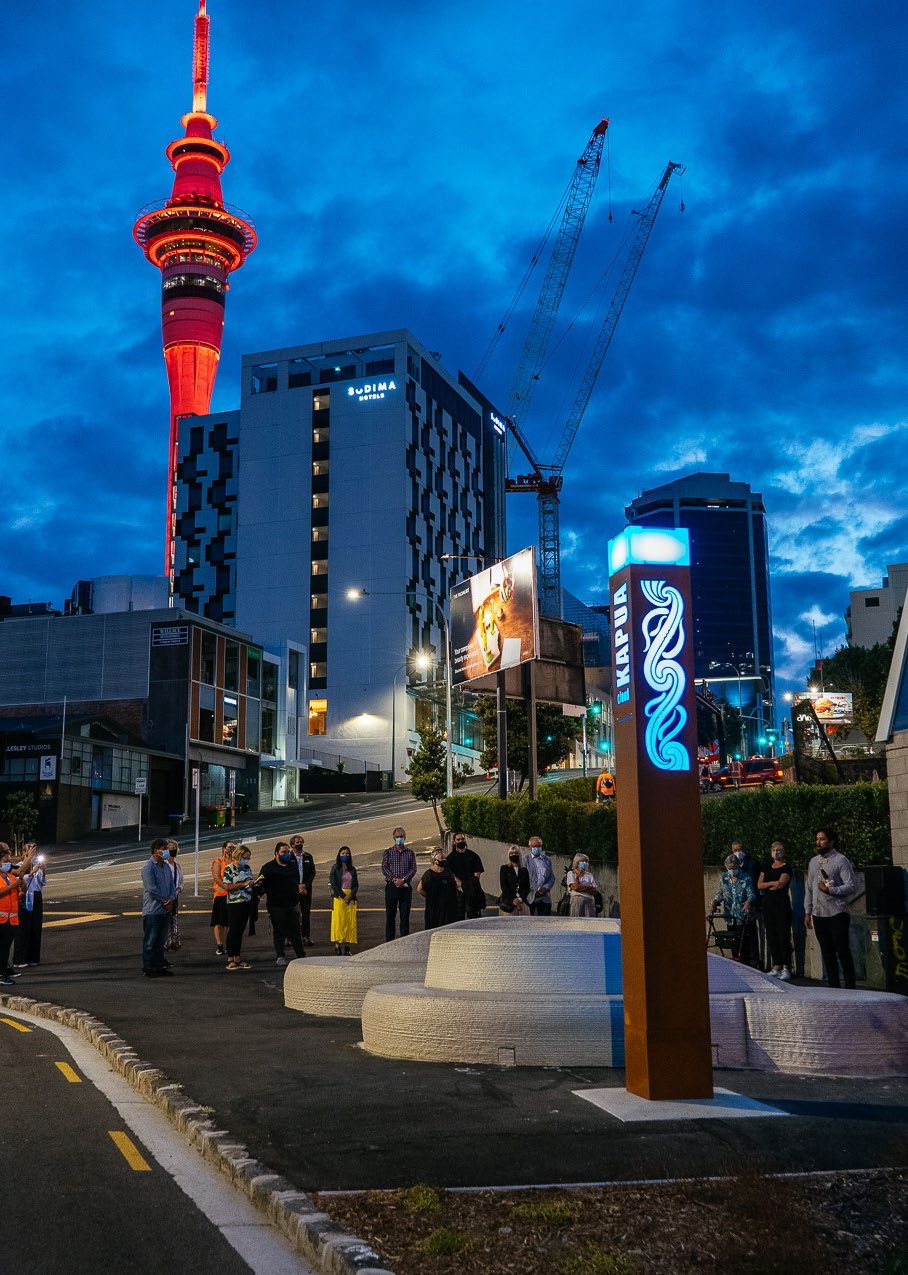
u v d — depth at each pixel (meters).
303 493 120.06
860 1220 4.96
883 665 58.75
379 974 11.71
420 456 123.00
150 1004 12.38
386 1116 6.94
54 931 22.45
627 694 8.18
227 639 83.31
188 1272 4.60
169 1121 7.24
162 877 15.23
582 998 9.05
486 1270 4.42
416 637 118.25
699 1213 5.03
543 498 150.75
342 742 112.38
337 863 17.48
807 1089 7.88
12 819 59.06
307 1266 4.68
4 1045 10.12
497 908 25.05
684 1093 7.48
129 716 77.69
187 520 128.12
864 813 13.07
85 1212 5.32
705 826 17.23
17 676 80.69
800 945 14.02
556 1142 6.26
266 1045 9.79
